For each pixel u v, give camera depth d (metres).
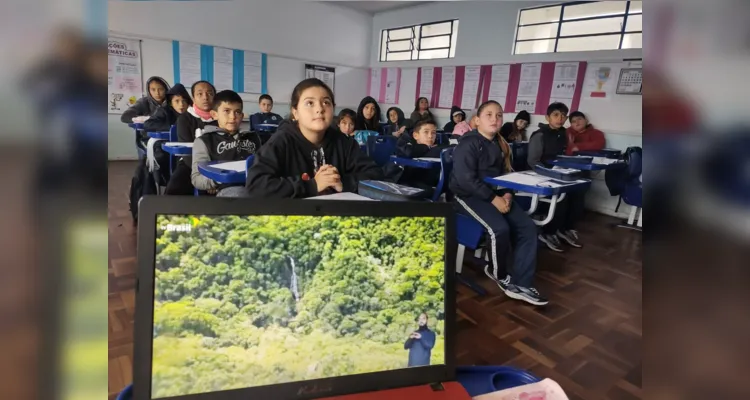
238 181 1.91
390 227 0.65
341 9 7.86
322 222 0.62
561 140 4.27
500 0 6.19
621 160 4.04
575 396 1.58
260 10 6.95
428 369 0.66
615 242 3.69
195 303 0.56
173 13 6.12
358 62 8.31
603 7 5.12
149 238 0.55
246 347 0.58
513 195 2.67
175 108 4.09
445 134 5.61
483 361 1.79
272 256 0.60
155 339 0.55
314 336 0.61
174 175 2.62
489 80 6.46
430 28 7.32
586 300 2.44
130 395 0.59
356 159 1.85
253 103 7.15
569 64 5.45
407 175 3.60
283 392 0.59
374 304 0.64
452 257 0.68
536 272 2.87
